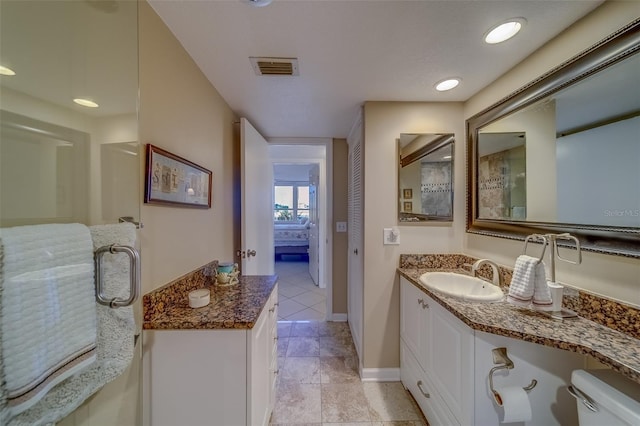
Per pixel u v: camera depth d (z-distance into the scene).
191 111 1.34
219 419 1.01
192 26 1.09
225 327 0.99
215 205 1.69
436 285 1.66
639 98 0.85
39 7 0.64
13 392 0.50
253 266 2.13
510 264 1.45
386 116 1.87
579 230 1.05
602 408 0.77
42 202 0.65
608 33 0.95
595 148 0.98
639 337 0.85
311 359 2.11
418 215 1.88
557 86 1.14
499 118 1.52
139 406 0.97
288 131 2.61
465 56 1.32
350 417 1.50
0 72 0.57
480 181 1.70
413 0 0.96
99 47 0.80
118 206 0.86
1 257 0.50
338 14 1.02
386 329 1.88
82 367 0.65
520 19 1.05
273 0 0.95
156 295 1.03
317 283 4.12
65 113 0.70
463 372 1.10
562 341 0.86
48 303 0.57
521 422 1.03
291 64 1.38
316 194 4.17
